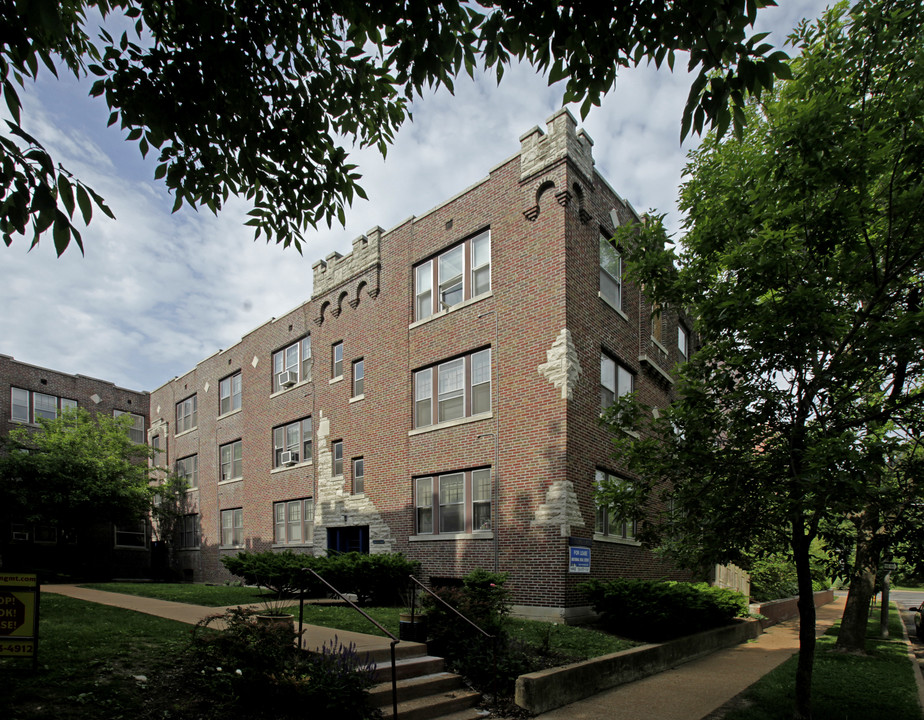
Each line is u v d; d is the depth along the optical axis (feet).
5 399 101.91
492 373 52.39
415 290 61.41
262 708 21.07
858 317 24.14
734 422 24.62
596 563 48.24
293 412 77.10
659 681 34.42
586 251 52.26
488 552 49.57
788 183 25.25
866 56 24.53
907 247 23.72
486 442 51.44
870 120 24.16
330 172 23.09
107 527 106.11
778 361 24.38
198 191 21.57
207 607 42.73
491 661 29.09
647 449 27.27
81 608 37.24
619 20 15.26
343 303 70.54
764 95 28.22
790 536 27.25
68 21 19.29
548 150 51.13
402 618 31.73
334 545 67.10
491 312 53.26
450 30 17.66
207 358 100.17
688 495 25.26
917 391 26.35
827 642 49.55
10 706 18.26
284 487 77.15
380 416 62.28
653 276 29.19
